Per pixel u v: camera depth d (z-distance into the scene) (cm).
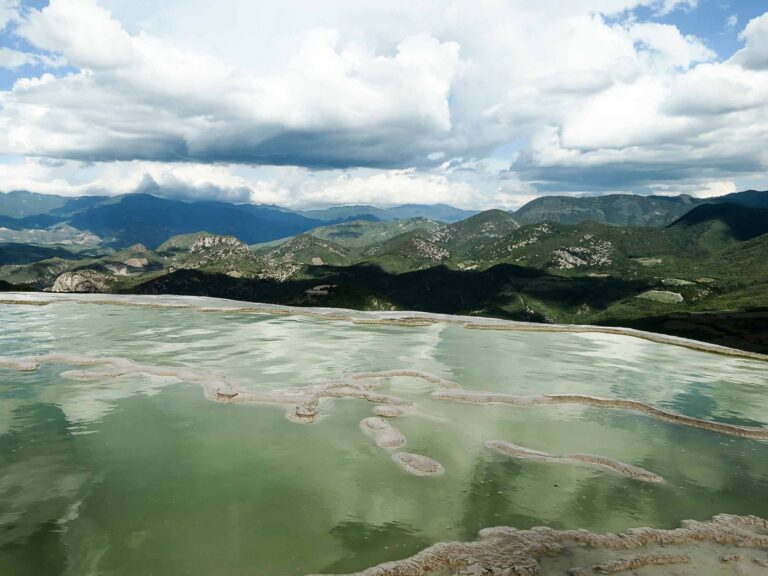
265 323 3631
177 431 1631
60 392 1975
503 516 1193
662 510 1251
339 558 1027
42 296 4512
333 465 1421
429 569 985
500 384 2248
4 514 1162
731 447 1684
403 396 2011
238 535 1098
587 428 1791
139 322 3534
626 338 3706
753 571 1019
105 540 1075
